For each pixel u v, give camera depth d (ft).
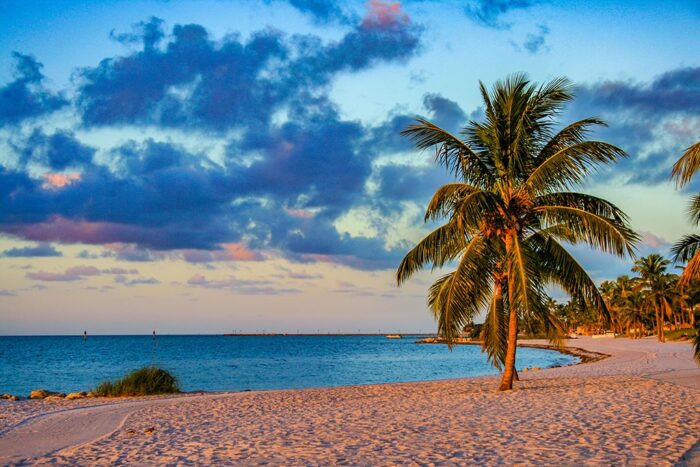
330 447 33.50
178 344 623.36
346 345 568.00
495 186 58.59
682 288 50.52
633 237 50.37
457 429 37.88
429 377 147.95
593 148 51.70
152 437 41.11
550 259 57.88
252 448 34.40
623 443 30.89
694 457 26.99
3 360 271.69
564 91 56.39
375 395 68.39
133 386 86.48
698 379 72.64
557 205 56.24
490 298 58.34
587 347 280.72
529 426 37.70
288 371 176.76
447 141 57.06
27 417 57.11
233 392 87.20
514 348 61.93
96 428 48.60
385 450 31.86
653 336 338.75
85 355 334.24
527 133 57.62
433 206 52.95
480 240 56.39
